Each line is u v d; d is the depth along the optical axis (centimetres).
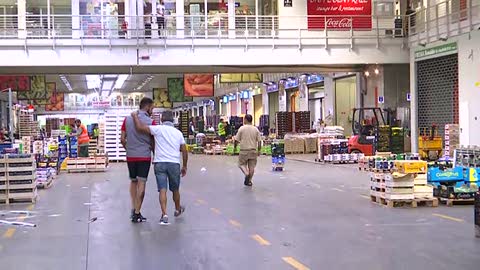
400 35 3822
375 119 3481
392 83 3962
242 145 2094
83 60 3538
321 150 3356
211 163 3453
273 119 6581
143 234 1173
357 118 4231
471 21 2964
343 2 3800
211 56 3666
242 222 1304
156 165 1309
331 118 4916
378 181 1594
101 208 1563
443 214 1392
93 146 3734
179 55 3631
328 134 3834
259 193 1858
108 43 3550
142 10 3756
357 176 2439
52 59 3500
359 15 3812
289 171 2731
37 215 1450
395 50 3812
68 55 3519
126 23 3647
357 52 3794
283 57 3741
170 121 1337
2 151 1995
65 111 10006
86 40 3531
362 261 927
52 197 1836
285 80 5941
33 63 3481
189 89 4925
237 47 3688
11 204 1667
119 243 1086
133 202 1322
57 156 2791
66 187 2155
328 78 4975
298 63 3753
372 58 3800
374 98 4056
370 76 4097
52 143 3086
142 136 1300
